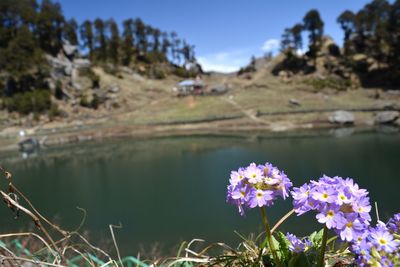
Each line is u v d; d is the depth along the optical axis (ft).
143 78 295.89
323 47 285.64
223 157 95.86
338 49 280.92
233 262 6.55
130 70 300.20
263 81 255.50
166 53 374.84
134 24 354.33
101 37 331.36
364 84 233.76
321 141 113.39
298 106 195.31
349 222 4.58
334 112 167.12
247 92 234.58
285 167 76.95
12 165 102.53
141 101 233.76
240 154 98.68
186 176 75.56
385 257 4.43
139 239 38.81
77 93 230.07
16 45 229.66
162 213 49.90
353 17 282.36
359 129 139.95
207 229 40.91
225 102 210.59
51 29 279.08
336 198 4.58
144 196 61.11
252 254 6.57
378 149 91.35
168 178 75.00
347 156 84.84
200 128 169.37
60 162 104.47
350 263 5.55
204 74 362.12
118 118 197.67
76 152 124.47
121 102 225.97
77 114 205.57
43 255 6.14
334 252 6.41
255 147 109.50
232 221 42.19
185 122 176.76
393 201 47.60
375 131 130.62
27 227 27.99
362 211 4.66
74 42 324.19
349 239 4.49
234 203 5.53
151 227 43.39
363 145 99.55
